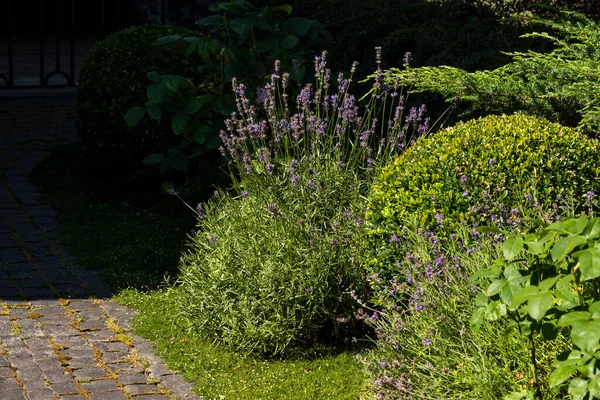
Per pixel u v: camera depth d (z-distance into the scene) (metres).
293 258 5.07
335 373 4.76
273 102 6.14
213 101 7.65
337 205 5.48
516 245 3.06
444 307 3.96
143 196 7.98
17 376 4.59
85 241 6.79
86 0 15.60
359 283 5.09
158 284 6.05
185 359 4.94
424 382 3.89
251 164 5.82
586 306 3.06
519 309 3.19
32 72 12.72
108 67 7.94
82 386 4.54
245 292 5.07
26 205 7.56
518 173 4.70
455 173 4.77
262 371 4.82
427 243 4.50
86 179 8.35
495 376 3.58
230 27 7.82
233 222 5.40
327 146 5.95
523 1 8.17
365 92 7.71
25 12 15.45
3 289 5.80
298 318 5.05
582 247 2.90
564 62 5.84
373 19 8.57
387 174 5.04
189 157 7.50
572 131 5.18
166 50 8.02
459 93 5.93
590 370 2.86
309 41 8.11
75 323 5.34
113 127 7.88
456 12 8.37
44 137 9.60
